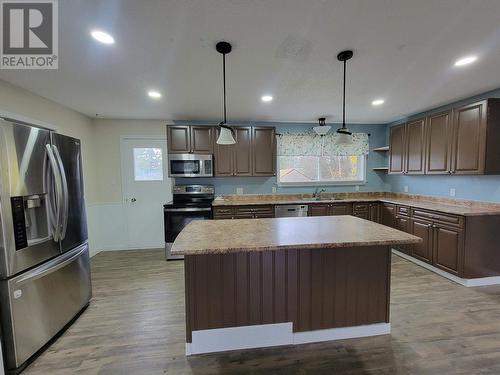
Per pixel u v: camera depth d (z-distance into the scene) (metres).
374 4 1.42
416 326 2.15
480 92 3.01
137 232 4.53
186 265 1.87
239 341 1.93
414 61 2.16
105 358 1.84
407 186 4.46
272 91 2.90
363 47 1.92
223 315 1.91
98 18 1.53
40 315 1.91
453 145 3.14
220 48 1.88
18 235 1.76
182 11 1.47
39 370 1.74
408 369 1.69
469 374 1.64
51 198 2.05
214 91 2.89
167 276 3.31
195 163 4.09
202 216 3.97
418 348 1.89
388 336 2.04
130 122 4.36
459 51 1.99
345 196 4.88
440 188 3.80
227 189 4.64
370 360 1.79
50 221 2.04
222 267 1.89
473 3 1.42
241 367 1.75
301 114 4.06
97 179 4.34
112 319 2.33
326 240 1.67
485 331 2.08
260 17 1.54
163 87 2.74
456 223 2.93
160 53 1.98
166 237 3.92
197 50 1.94
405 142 3.97
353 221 2.38
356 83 2.67
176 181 4.52
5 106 2.55
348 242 1.62
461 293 2.72
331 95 3.07
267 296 1.95
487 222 2.89
